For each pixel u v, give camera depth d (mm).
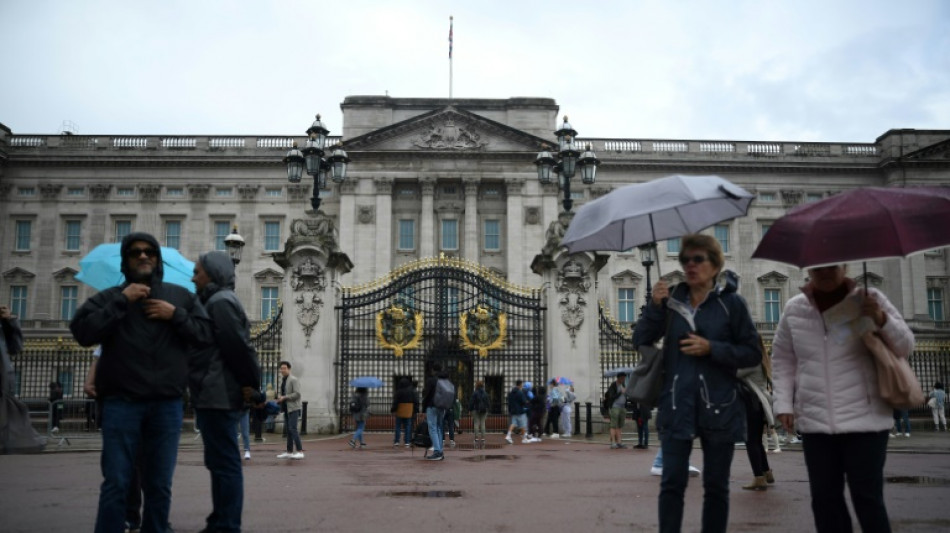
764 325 58562
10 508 8867
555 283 23609
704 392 5699
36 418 35188
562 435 23609
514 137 61656
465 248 60719
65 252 61781
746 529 7617
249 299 61281
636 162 61906
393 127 60875
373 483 11461
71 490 10484
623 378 19109
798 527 7727
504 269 61125
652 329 6145
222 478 6836
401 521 8070
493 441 21906
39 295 61188
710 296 5988
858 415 5562
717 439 5633
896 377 5445
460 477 12297
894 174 62156
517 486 11078
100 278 10367
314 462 15000
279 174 62656
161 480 6203
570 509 8867
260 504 9289
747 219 62562
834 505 5742
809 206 5742
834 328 5742
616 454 17141
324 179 26484
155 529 6176
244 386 6918
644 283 60750
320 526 7797
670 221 7172
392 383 30953
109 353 6090
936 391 31156
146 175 62812
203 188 62469
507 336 24344
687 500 9453
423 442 15711
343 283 59281
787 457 16297
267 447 18891
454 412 24734
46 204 62375
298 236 23609
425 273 24719
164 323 6254
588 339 23281
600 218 6391
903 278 61438
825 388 5688
